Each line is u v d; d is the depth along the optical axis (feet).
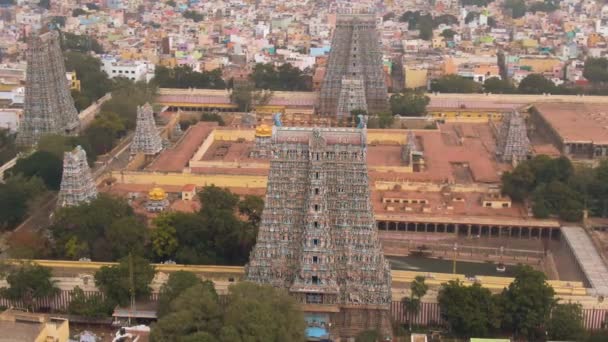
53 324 599.16
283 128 631.15
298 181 634.84
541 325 655.35
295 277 640.58
